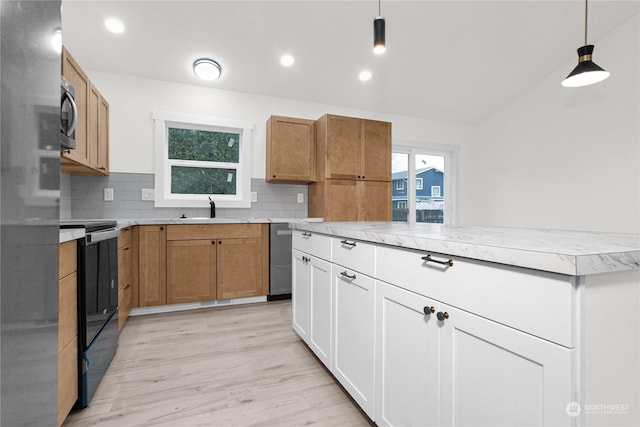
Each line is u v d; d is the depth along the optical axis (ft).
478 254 2.64
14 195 2.02
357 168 12.01
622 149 10.72
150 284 9.23
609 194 11.05
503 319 2.51
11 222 1.98
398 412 3.71
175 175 11.54
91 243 4.89
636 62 10.33
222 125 11.70
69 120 5.91
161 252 9.34
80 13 8.41
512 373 2.45
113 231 6.05
